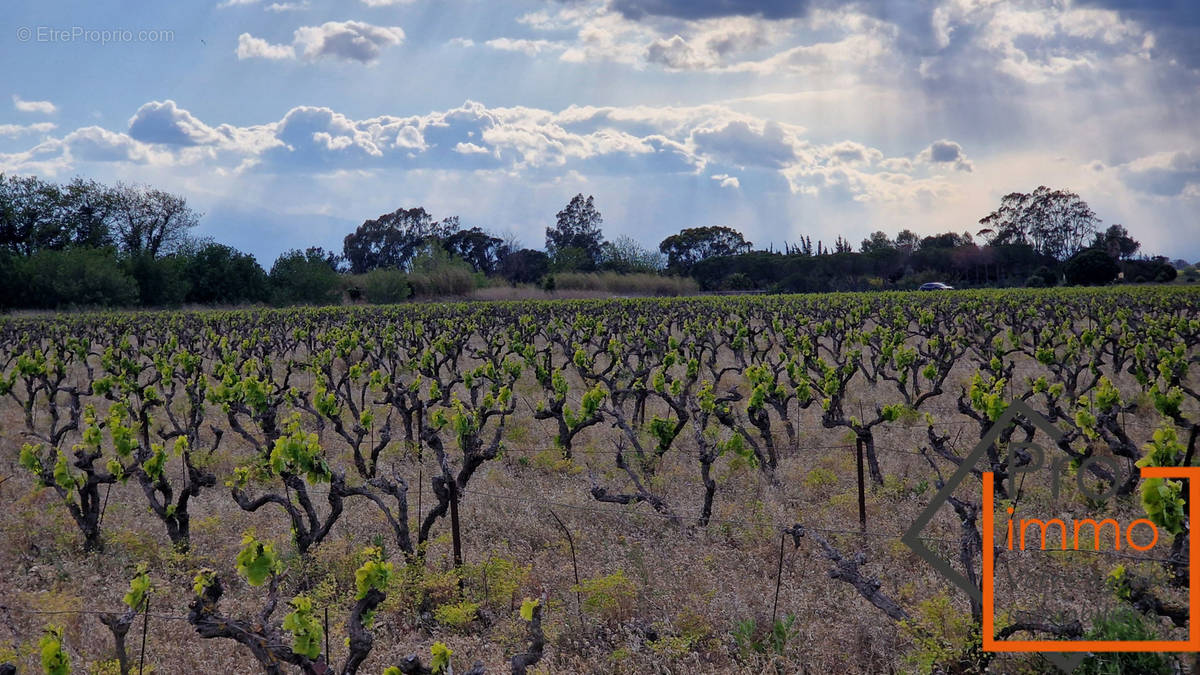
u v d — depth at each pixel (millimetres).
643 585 8008
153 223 71250
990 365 17531
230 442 14430
